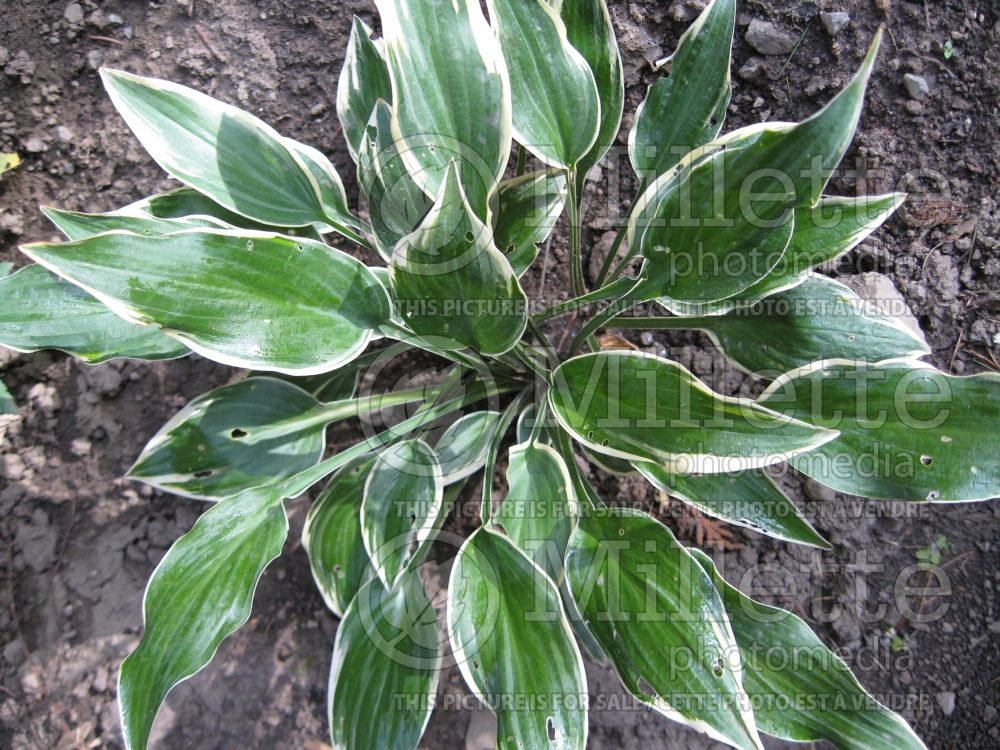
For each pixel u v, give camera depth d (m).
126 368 0.49
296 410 0.44
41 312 0.37
